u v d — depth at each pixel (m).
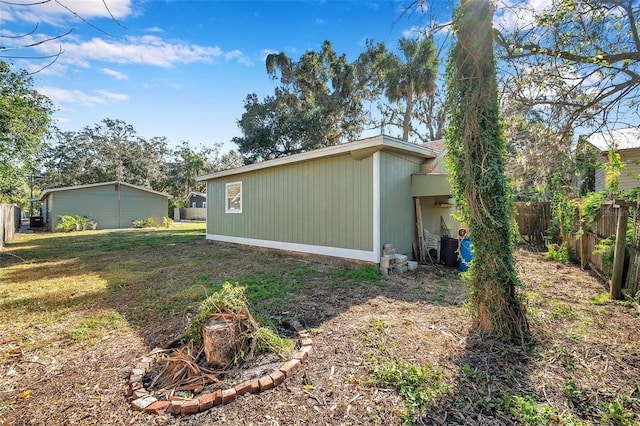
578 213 6.06
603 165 5.14
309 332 2.90
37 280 5.34
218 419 1.78
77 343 2.89
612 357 2.37
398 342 2.67
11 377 2.32
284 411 1.83
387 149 5.55
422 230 6.28
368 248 5.46
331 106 19.34
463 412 1.79
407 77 15.27
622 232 3.76
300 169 6.74
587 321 3.07
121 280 5.26
